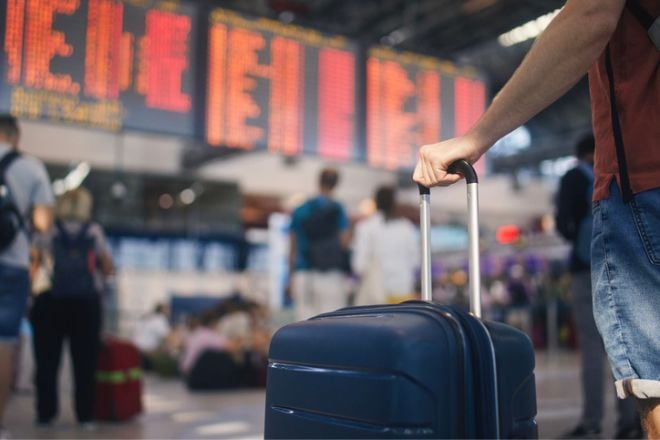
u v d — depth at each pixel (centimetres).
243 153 1148
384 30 1054
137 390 415
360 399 93
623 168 91
